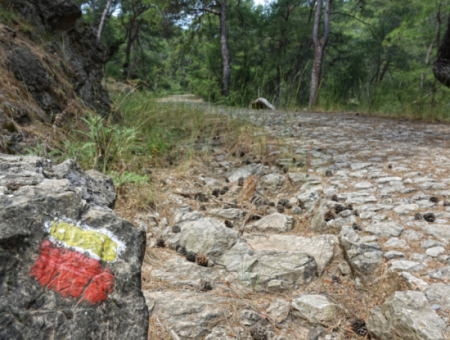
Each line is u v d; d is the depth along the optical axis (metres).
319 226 3.68
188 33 27.20
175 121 7.66
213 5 25.27
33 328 1.21
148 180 4.70
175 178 5.08
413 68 25.31
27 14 5.72
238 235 3.51
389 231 3.31
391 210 3.73
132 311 1.41
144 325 1.41
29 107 4.58
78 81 6.18
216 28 28.41
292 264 3.04
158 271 2.98
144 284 2.78
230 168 5.68
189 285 2.82
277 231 3.79
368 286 2.83
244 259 3.14
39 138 4.29
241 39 27.69
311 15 28.06
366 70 27.64
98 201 1.84
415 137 7.15
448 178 4.47
